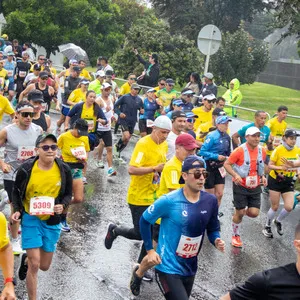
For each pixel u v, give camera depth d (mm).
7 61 25062
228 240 11562
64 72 22969
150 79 22984
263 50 36531
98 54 37719
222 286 9328
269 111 34031
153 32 29844
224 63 35156
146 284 8992
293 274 4809
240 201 10961
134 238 9195
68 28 36500
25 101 9617
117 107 16875
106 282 8922
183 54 29719
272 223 12945
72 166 11312
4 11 37625
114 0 45469
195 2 48656
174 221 6863
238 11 49188
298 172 11859
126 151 18797
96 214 12266
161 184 8406
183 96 15742
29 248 7602
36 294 7996
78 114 14078
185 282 7031
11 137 9586
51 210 7633
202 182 6789
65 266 9383
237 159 10867
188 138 8203
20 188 7645
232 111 19891
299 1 21984
